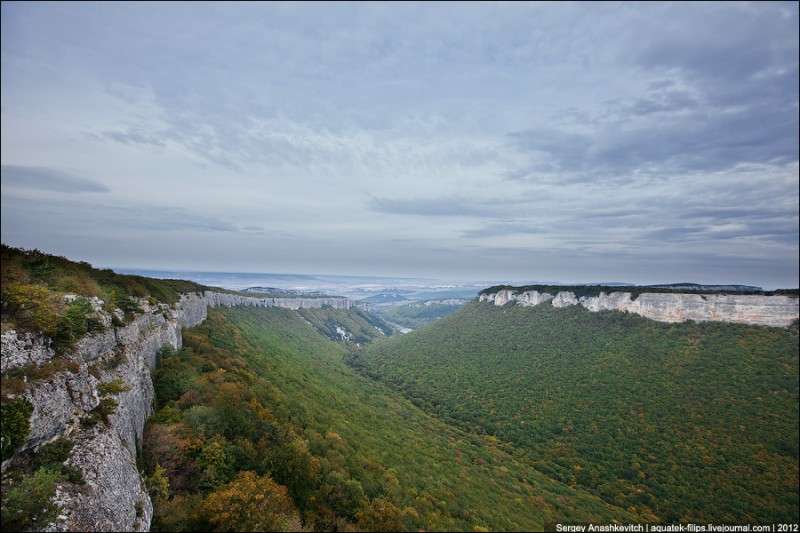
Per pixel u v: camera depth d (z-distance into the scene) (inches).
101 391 816.3
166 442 1041.5
